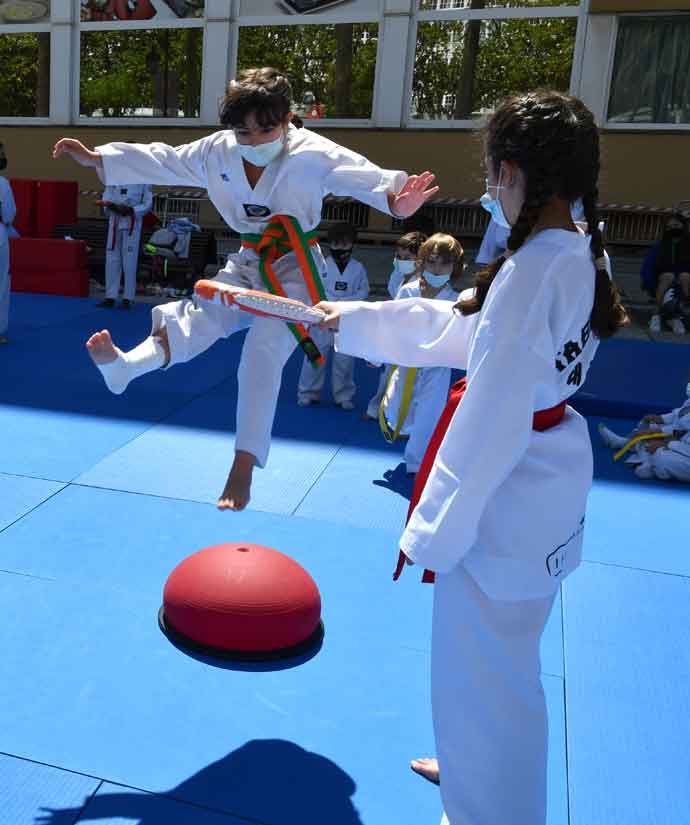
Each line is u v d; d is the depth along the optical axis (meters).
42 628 3.42
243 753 2.78
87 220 15.15
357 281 6.63
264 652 2.87
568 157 1.81
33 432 5.89
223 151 2.50
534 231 1.89
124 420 6.29
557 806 2.66
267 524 4.56
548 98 1.84
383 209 2.50
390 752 2.82
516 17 14.12
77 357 8.17
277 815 2.53
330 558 4.21
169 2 15.43
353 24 14.84
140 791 2.59
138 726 2.88
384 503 4.93
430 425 5.09
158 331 2.42
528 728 2.00
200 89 15.89
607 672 3.38
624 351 8.97
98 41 16.02
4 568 3.89
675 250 11.01
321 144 2.48
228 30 15.23
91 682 3.09
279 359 2.42
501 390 1.78
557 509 1.95
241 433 2.37
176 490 4.96
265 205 2.51
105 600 3.66
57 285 11.76
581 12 13.82
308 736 2.88
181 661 3.25
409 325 2.28
